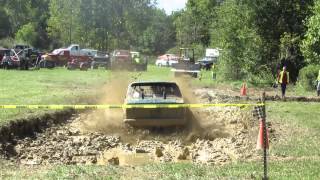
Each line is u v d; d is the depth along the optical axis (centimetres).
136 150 1478
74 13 8788
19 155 1373
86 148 1496
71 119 2031
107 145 1548
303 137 1597
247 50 4328
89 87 3278
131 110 1730
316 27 2588
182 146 1566
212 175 1068
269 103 2675
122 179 1032
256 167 1148
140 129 1742
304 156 1311
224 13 4522
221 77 4531
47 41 9956
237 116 2042
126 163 1320
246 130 1778
